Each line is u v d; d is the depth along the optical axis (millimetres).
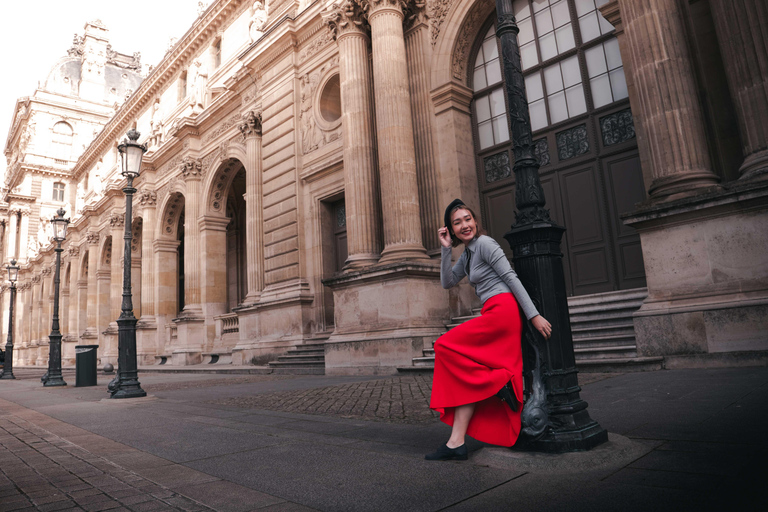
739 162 9062
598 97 12211
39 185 58844
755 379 5750
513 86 3848
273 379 13164
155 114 33688
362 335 12922
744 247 7457
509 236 3604
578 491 2625
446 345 3395
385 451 3861
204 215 25188
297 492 2934
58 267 17188
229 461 3848
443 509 2494
